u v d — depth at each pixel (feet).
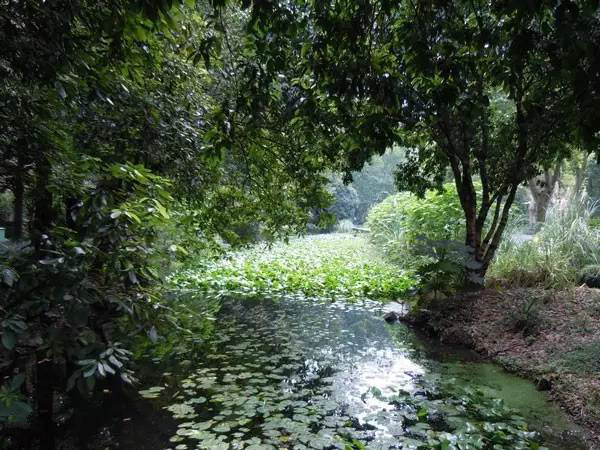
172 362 16.62
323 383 14.75
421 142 25.50
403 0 12.47
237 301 28.53
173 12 9.44
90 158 11.43
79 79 10.75
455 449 10.09
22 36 8.80
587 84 7.62
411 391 14.20
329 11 10.52
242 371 15.74
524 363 16.31
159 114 15.02
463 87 11.36
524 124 19.31
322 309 26.58
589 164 56.24
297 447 10.39
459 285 25.03
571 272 24.36
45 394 13.35
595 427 11.66
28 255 10.28
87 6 9.54
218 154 12.42
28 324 10.43
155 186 10.37
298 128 15.26
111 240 9.98
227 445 10.50
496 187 25.61
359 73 10.34
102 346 10.02
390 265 39.19
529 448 10.48
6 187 13.46
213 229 21.42
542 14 8.31
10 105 10.63
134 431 11.23
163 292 13.43
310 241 63.87
